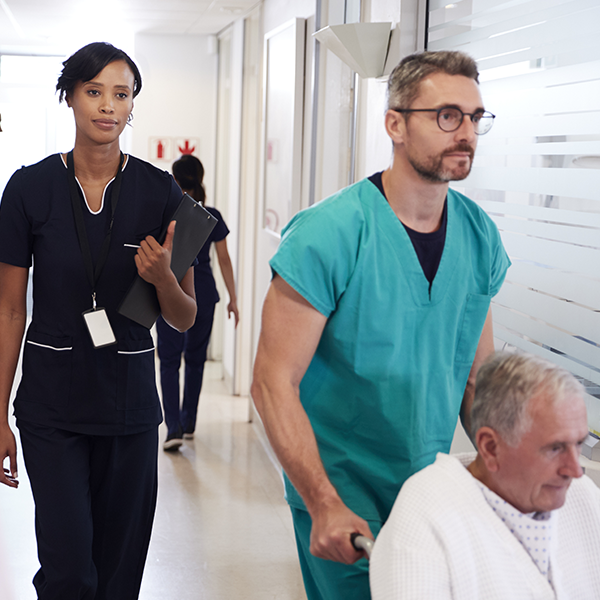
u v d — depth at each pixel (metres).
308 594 1.74
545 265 2.02
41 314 2.08
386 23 2.73
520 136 2.15
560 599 1.21
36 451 2.05
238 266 5.93
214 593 2.87
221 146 7.14
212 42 7.20
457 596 1.15
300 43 4.06
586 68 1.84
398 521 1.18
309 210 1.52
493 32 2.27
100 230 2.09
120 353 2.10
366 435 1.57
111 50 2.03
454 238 1.58
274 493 3.90
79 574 2.04
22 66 9.34
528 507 1.21
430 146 1.39
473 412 1.25
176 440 4.45
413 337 1.55
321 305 1.48
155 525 3.46
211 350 7.34
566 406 1.15
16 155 9.54
